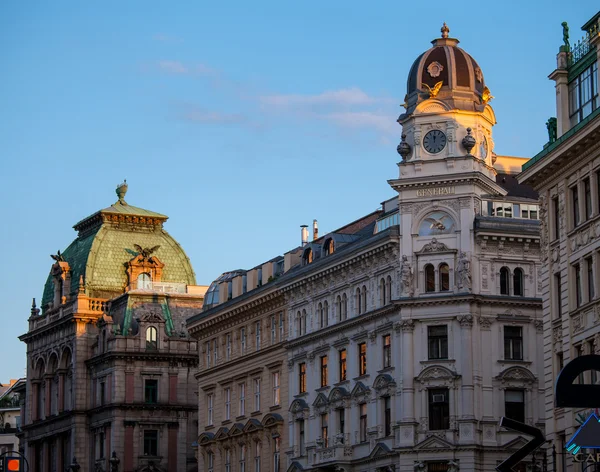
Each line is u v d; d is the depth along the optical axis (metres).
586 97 83.62
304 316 125.00
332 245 122.44
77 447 168.75
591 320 80.81
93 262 176.25
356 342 115.88
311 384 122.12
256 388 133.50
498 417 106.94
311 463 118.44
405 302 108.69
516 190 126.81
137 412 162.88
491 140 114.00
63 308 176.12
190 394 166.25
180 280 178.50
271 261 136.00
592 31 83.69
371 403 112.69
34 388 183.25
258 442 131.00
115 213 179.50
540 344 109.06
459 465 105.38
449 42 116.12
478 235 108.50
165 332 166.50
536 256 110.19
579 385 64.19
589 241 81.50
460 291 107.81
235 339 138.88
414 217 110.38
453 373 106.94
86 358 171.38
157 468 162.50
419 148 111.31
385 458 109.88
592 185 81.31
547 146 85.94
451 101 111.62
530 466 105.94
